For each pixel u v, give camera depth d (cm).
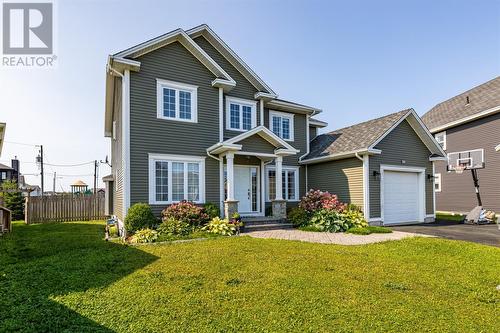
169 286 463
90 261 607
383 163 1284
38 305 392
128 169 1016
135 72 1061
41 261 614
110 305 391
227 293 435
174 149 1112
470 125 1764
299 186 1541
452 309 397
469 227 1199
